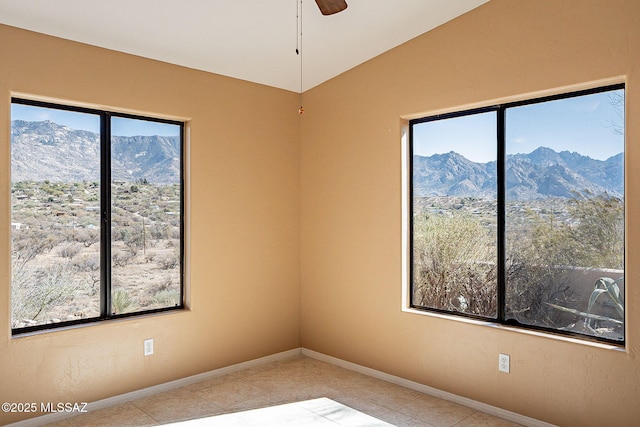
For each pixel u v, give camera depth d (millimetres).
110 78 3422
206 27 3328
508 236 3314
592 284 2945
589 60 2842
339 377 4004
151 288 3746
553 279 3111
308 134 4578
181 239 3914
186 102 3834
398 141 3832
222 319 4066
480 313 3469
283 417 3234
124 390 3496
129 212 3629
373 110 4008
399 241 3830
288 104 4559
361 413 3301
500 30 3227
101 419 3191
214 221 4008
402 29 3570
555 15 2979
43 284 3223
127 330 3516
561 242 3076
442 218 3680
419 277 3826
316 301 4516
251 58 3855
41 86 3111
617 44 2736
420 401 3502
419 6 3264
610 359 2771
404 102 3785
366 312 4078
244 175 4211
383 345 3945
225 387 3779
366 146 4059
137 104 3557
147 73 3615
